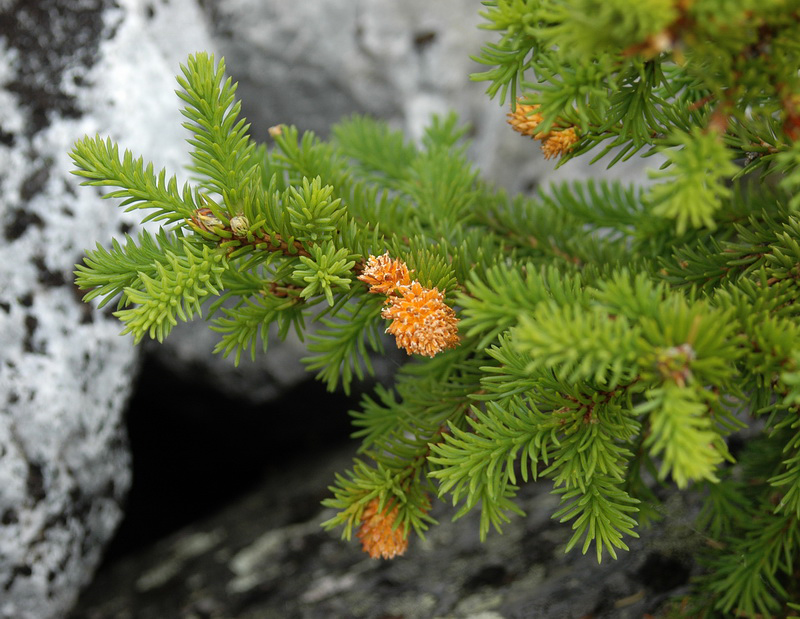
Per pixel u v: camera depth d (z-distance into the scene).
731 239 0.57
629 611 0.61
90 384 0.69
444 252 0.52
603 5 0.40
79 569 0.69
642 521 0.54
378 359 0.87
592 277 0.53
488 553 0.70
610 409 0.48
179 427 0.97
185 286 0.47
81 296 0.69
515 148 0.94
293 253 0.50
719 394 0.46
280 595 0.73
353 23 0.89
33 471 0.66
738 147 0.49
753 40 0.41
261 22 0.88
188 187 0.49
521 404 0.48
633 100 0.47
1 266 0.67
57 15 0.70
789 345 0.44
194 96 0.48
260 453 1.02
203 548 0.86
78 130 0.69
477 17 0.91
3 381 0.66
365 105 0.91
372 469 0.51
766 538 0.54
